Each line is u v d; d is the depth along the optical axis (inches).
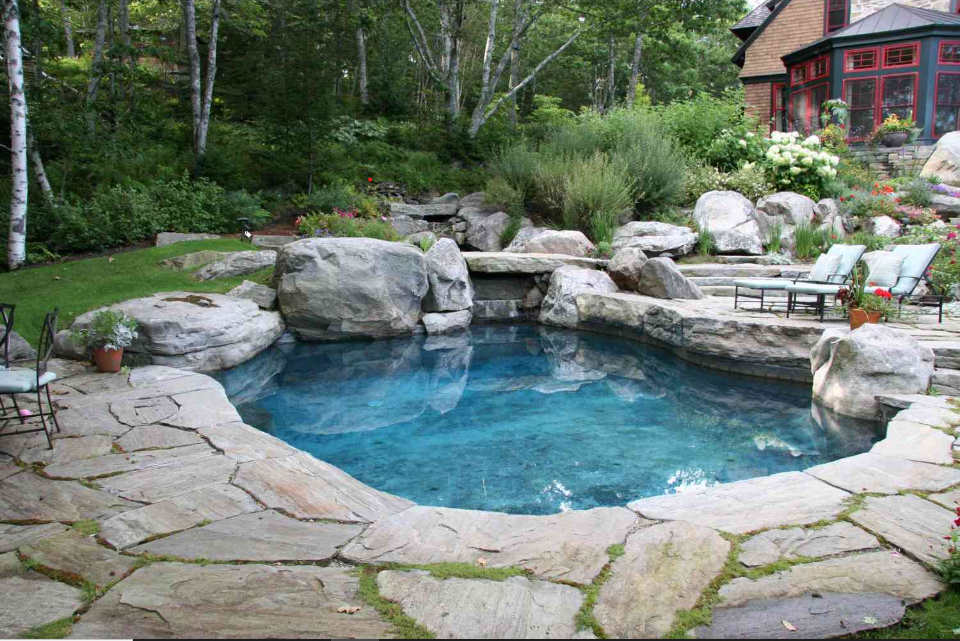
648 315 351.9
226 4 741.9
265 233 469.4
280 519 124.1
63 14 776.3
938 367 220.8
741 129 585.3
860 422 212.7
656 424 220.1
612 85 1065.5
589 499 155.7
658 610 91.0
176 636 84.5
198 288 359.6
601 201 504.4
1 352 266.8
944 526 115.4
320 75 522.6
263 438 172.9
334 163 581.6
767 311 324.5
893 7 730.2
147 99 660.1
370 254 371.9
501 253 455.8
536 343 371.9
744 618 88.7
